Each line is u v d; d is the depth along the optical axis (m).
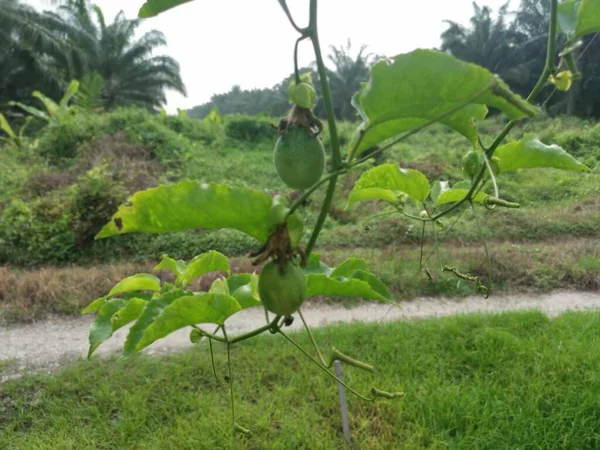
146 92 30.23
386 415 3.38
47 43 20.34
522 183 11.77
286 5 0.69
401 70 0.73
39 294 5.95
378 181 1.44
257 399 3.67
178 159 12.68
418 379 3.80
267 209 0.81
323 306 6.10
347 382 3.72
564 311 5.66
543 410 3.39
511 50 30.03
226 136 17.23
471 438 3.09
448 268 1.44
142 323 0.97
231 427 3.23
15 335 5.29
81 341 5.12
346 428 3.13
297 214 0.76
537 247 8.03
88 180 8.52
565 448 3.05
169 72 30.08
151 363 4.21
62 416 3.48
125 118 13.68
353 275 1.15
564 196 11.25
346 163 0.74
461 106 0.74
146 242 8.27
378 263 7.14
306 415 3.41
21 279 6.47
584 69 18.53
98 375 4.02
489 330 4.40
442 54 0.70
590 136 14.62
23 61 20.67
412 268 6.91
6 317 5.63
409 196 1.51
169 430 3.32
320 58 0.71
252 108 49.12
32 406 3.71
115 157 11.87
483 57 31.00
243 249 8.11
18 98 23.23
